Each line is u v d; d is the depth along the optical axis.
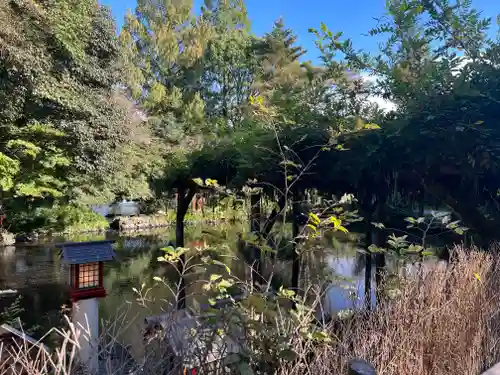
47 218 9.60
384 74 2.04
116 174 9.08
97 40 8.12
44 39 6.95
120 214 12.53
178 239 3.82
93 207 11.54
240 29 15.40
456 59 1.79
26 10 6.43
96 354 0.84
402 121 1.90
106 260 2.32
